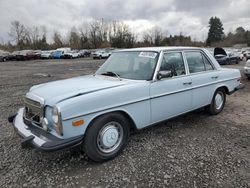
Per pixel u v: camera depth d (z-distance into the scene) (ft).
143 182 9.72
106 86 11.46
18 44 231.09
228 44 283.79
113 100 11.02
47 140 9.80
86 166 11.03
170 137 14.05
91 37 244.01
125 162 11.30
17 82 38.09
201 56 16.33
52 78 43.21
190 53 15.42
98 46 241.96
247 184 9.44
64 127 9.74
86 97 10.25
